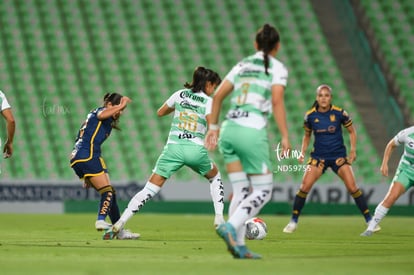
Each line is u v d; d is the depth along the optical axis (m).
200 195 69.19
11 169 80.88
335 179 78.12
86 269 20.78
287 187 68.88
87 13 98.06
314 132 44.22
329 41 95.94
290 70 91.19
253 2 100.19
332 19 99.06
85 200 69.06
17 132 83.75
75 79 90.12
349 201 68.38
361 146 81.31
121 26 97.00
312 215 68.06
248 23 98.06
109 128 37.00
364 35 92.19
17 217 59.94
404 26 94.94
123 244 32.06
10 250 28.02
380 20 95.38
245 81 23.91
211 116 24.31
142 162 81.62
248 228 36.72
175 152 34.91
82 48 93.94
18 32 95.31
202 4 99.88
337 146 44.06
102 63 92.25
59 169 81.44
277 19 98.31
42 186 68.94
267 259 24.70
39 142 83.06
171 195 69.12
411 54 92.00
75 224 49.84
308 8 99.62
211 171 37.84
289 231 43.69
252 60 24.03
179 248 30.17
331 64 92.38
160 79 90.69
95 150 36.44
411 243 35.50
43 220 55.12
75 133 84.19
